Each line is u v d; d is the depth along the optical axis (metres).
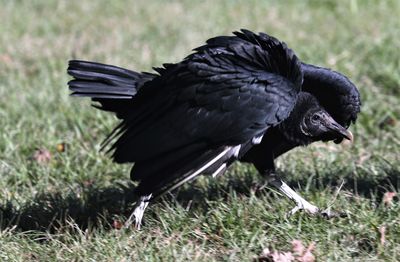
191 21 19.84
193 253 9.06
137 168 8.86
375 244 9.17
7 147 12.55
